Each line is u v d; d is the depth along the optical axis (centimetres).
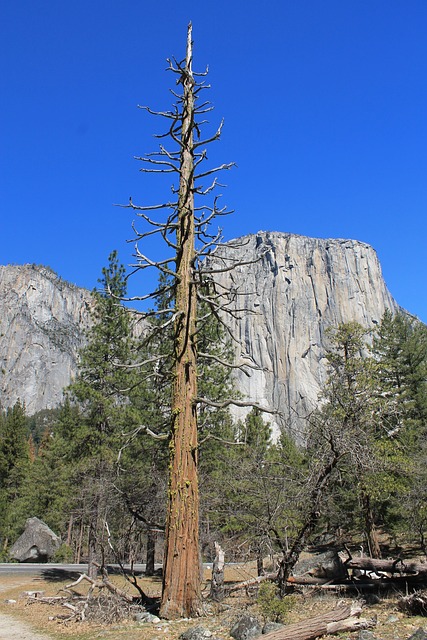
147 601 1124
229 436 1852
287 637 679
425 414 2880
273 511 1181
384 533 2736
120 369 2058
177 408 982
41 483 3666
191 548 920
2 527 3538
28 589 1734
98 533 1518
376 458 1185
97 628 926
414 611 864
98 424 2097
